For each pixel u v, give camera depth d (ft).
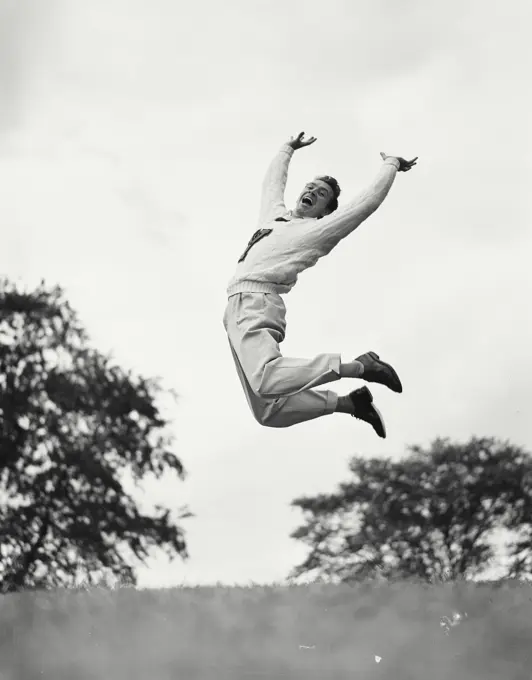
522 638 22.75
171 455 89.86
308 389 22.67
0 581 81.41
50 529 86.02
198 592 28.43
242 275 23.06
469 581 30.01
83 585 30.83
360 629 23.76
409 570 98.68
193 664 21.94
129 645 23.20
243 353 22.41
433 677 21.31
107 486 86.28
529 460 102.42
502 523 101.65
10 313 87.56
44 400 86.33
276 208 24.43
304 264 23.08
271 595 27.09
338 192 24.45
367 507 103.60
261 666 21.89
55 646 23.22
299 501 105.70
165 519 89.04
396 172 23.73
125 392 88.22
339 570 101.55
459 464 102.83
